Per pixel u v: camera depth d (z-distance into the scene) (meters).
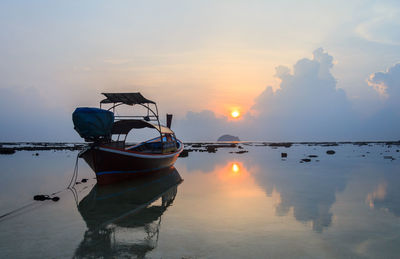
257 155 38.81
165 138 26.08
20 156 36.41
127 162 15.36
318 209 9.28
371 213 8.77
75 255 5.60
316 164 25.23
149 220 8.14
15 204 10.38
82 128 13.59
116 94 16.91
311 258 5.41
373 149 55.81
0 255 5.61
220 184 14.63
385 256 5.50
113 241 6.39
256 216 8.45
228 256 5.49
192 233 6.91
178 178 17.11
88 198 11.53
